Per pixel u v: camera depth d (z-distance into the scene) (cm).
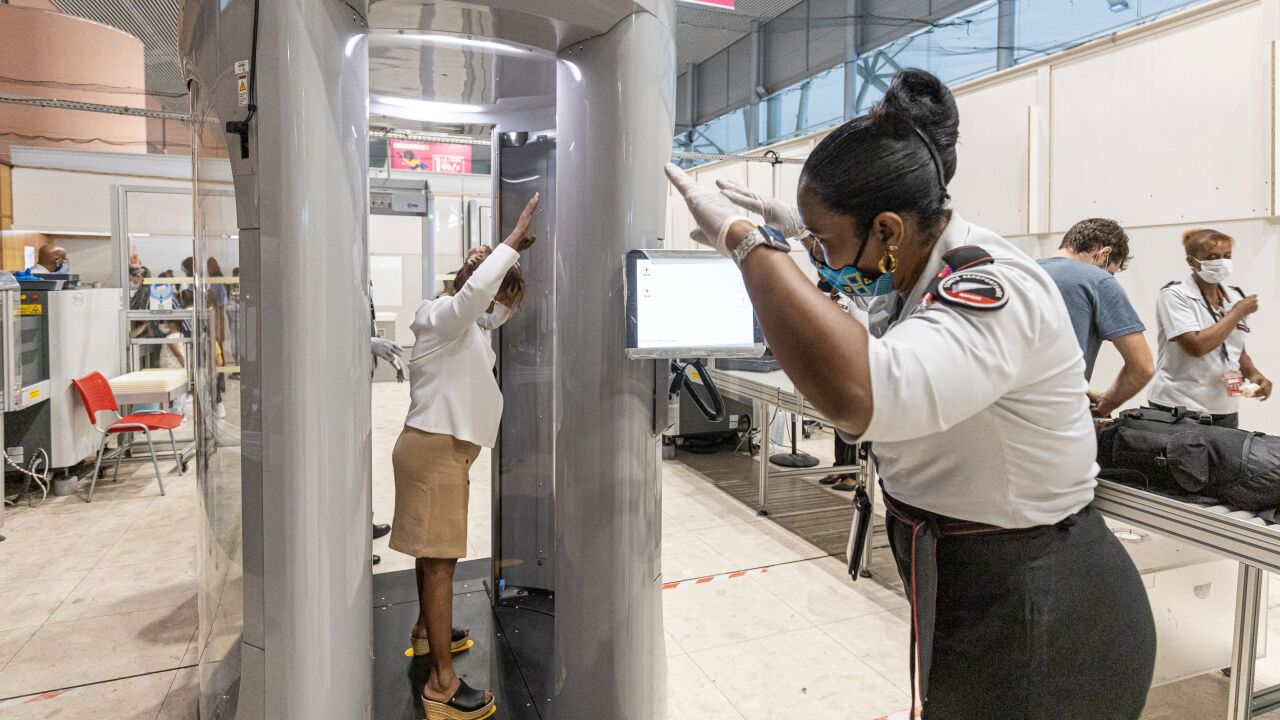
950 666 98
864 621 291
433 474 204
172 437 510
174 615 294
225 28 137
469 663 239
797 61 806
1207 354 302
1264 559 134
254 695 147
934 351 72
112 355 532
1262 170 312
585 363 178
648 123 171
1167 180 348
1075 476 93
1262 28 309
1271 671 238
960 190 463
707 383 178
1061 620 92
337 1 138
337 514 144
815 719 224
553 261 272
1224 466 145
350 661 150
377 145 1086
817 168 86
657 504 185
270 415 138
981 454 91
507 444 284
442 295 233
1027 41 521
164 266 677
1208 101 330
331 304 139
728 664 257
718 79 973
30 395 420
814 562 354
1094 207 382
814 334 70
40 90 626
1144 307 363
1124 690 98
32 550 365
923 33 627
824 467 518
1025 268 86
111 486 480
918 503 100
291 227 133
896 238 85
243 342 142
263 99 131
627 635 182
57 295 449
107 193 674
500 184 273
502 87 242
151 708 227
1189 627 224
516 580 291
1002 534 93
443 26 168
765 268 76
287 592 140
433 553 203
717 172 697
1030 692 93
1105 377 385
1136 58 359
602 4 160
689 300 166
